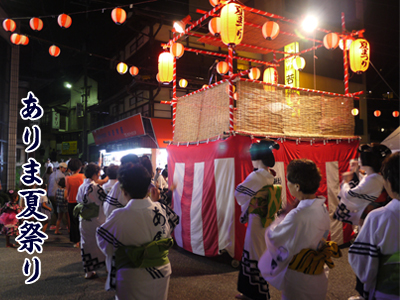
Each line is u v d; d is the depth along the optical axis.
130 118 13.98
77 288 3.84
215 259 5.01
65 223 7.76
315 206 1.99
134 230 2.01
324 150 5.53
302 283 1.92
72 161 6.07
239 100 4.77
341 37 6.24
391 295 1.43
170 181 6.09
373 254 1.54
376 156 3.36
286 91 5.34
